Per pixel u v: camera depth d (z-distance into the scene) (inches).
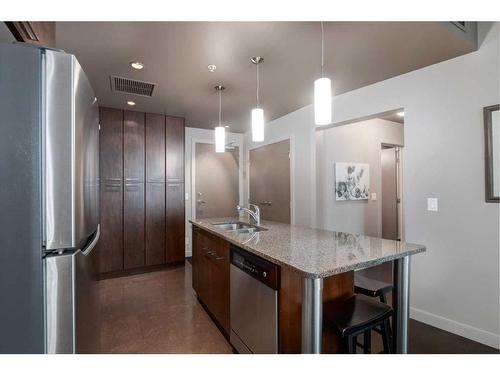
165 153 166.7
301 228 101.2
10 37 52.8
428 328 93.5
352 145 168.4
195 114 164.7
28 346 37.6
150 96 131.3
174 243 169.8
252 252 66.3
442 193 93.9
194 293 127.3
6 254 36.5
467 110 88.1
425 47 84.2
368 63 95.4
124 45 82.9
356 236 83.1
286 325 61.4
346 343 64.0
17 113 37.1
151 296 123.6
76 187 40.8
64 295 39.2
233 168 214.4
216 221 120.4
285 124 166.4
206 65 97.0
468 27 82.4
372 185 178.7
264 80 111.0
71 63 39.8
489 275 83.4
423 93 98.8
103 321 100.1
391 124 190.4
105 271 150.9
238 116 168.6
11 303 36.8
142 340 87.4
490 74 83.4
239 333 77.0
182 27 73.4
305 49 85.6
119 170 154.3
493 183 82.6
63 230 38.9
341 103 128.2
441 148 94.2
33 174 37.6
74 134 40.0
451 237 91.7
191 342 86.1
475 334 85.4
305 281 49.8
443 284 93.4
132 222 157.9
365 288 71.0
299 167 155.3
